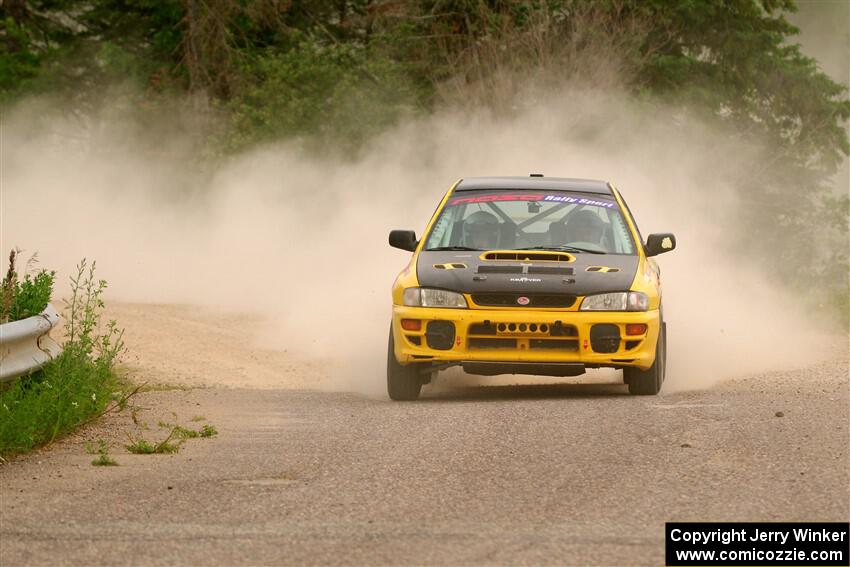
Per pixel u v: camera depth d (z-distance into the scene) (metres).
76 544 22.75
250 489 27.41
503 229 45.38
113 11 175.25
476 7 147.38
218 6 157.50
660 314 42.78
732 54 162.62
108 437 35.47
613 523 23.81
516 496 26.19
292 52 147.88
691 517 24.19
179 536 23.22
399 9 157.12
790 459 29.23
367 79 146.50
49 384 35.59
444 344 41.34
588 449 31.06
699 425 34.03
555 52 135.75
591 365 41.16
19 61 172.75
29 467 30.94
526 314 40.97
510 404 39.69
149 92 160.25
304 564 21.20
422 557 21.55
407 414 38.09
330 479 28.28
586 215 45.69
